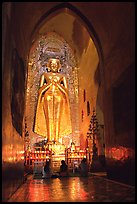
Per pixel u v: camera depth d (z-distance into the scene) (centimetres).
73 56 2230
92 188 763
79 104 2134
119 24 849
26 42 1022
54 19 2064
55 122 1978
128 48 769
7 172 524
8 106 562
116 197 581
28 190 741
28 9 921
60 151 1805
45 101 2012
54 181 1061
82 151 1622
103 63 1096
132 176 734
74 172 1395
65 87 2086
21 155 923
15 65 707
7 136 535
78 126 2095
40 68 2139
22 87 938
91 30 1155
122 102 826
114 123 920
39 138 1988
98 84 1592
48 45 2220
